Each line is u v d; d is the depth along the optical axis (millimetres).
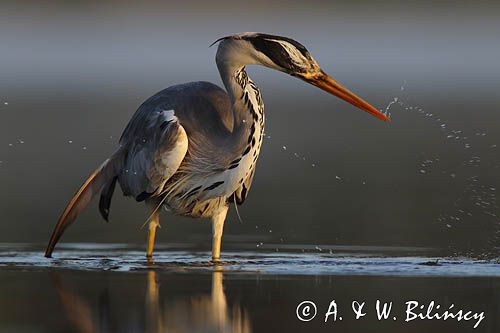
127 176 12844
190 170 12438
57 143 25266
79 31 97938
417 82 47531
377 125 30094
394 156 23281
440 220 15891
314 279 11008
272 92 43781
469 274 11391
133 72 55812
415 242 14031
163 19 105938
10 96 39438
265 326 8945
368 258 12680
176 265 12070
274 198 18266
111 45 90938
